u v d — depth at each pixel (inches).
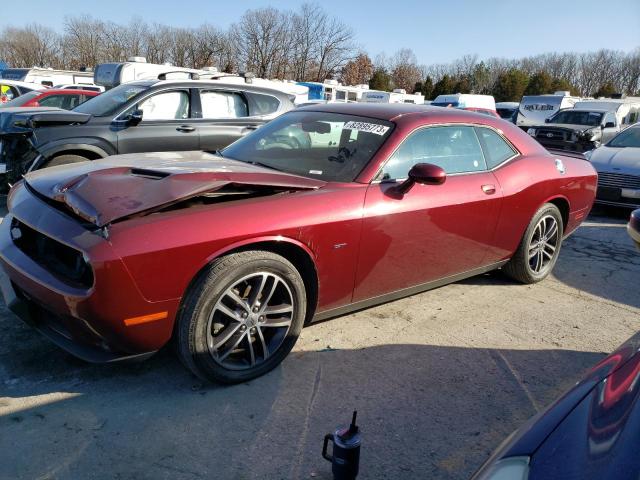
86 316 95.2
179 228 99.5
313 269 120.2
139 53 2223.2
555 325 156.8
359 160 133.1
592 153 342.3
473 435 103.9
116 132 249.6
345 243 122.1
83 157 245.0
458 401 114.8
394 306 161.9
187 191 102.8
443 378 123.4
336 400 111.7
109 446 93.7
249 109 295.9
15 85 645.3
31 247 111.0
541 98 897.5
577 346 144.4
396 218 130.4
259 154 147.0
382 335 142.2
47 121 237.3
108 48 2177.7
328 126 148.6
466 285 184.9
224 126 282.8
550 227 185.8
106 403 105.4
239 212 107.5
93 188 105.6
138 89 268.7
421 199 136.3
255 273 109.4
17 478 85.0
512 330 151.4
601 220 312.0
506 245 169.6
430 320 153.9
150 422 100.7
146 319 98.3
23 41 2262.6
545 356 137.6
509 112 1068.5
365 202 125.2
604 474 48.9
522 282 188.1
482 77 2613.2
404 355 132.4
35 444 92.7
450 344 140.0
